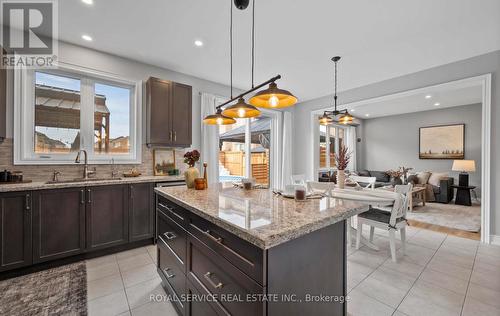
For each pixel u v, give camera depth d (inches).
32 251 84.1
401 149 281.4
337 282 51.3
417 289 76.1
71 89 112.4
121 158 125.1
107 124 122.3
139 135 127.8
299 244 41.3
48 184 87.7
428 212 181.0
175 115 131.2
